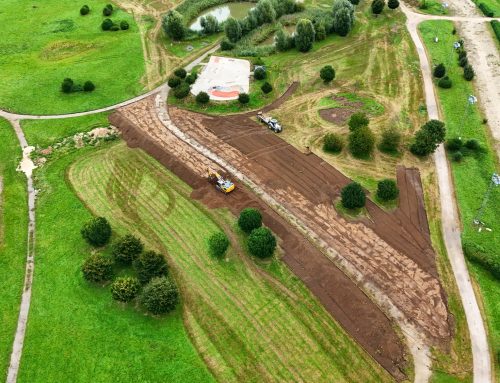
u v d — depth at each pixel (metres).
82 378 32.38
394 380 31.53
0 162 53.78
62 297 38.00
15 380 32.69
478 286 37.22
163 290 35.06
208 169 48.12
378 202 45.03
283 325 35.09
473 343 33.41
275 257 40.31
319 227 42.72
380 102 59.75
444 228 42.22
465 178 47.44
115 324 35.66
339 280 37.56
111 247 41.81
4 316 36.94
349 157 50.81
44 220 45.53
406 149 51.47
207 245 41.72
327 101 60.66
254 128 56.34
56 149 55.25
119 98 63.72
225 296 37.38
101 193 48.31
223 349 33.72
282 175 48.94
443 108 58.16
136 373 32.47
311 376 31.89
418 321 34.84
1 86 67.19
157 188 48.50
